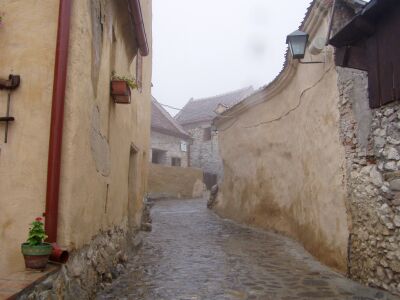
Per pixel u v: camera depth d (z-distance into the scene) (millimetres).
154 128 22266
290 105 8773
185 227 10461
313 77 6949
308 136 7320
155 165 19766
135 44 6273
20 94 3535
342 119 5586
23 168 3451
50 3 3641
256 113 11109
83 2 3680
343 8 5582
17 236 3387
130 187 8164
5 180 3443
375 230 4660
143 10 9008
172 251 7148
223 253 7043
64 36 3504
